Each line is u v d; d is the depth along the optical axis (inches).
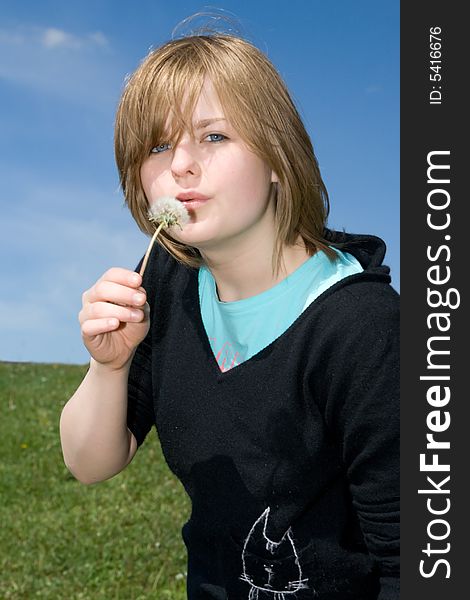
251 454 72.4
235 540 75.3
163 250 85.6
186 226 67.3
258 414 71.4
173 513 251.3
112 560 215.5
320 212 75.2
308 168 72.4
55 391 410.9
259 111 68.6
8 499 265.6
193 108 67.1
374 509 69.3
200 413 74.9
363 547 76.3
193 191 67.2
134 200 75.6
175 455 78.4
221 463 74.0
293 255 73.8
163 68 69.2
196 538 79.8
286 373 69.6
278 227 71.2
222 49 69.9
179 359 78.0
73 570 208.2
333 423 70.0
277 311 72.6
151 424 87.1
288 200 70.6
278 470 71.7
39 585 199.2
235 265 72.6
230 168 67.1
